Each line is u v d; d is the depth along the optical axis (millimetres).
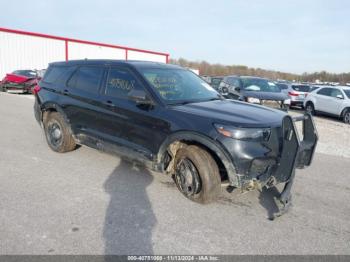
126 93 4410
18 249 2744
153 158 4074
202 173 3609
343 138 8797
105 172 4773
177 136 3727
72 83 5352
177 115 3783
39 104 5914
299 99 16703
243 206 3803
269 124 3520
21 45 23375
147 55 34688
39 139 6773
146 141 4117
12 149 5906
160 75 4508
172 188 4234
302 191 4383
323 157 6312
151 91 4105
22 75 18188
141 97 3969
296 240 3088
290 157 3506
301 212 3721
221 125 3420
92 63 5141
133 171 4848
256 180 3414
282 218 3543
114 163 5199
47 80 5957
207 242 2988
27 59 23922
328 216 3643
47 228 3104
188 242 2973
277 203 3930
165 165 4117
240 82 11352
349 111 12648
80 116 5098
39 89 6016
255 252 2857
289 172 3549
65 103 5340
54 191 4012
